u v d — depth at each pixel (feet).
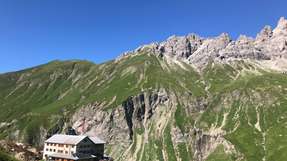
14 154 651.66
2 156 448.24
